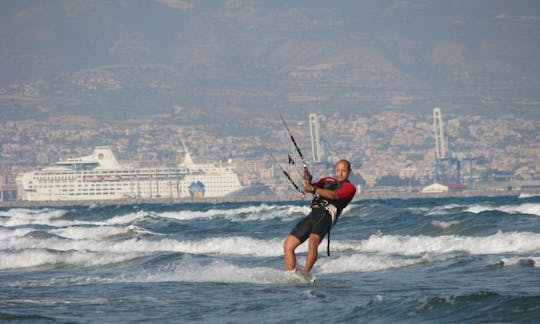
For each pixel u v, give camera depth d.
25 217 196.75
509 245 68.31
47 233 101.94
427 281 47.62
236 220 143.88
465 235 80.88
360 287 45.47
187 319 37.12
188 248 85.19
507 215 96.00
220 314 38.03
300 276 48.53
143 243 89.62
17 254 73.31
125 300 43.25
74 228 115.62
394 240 75.25
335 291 43.66
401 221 106.25
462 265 55.00
